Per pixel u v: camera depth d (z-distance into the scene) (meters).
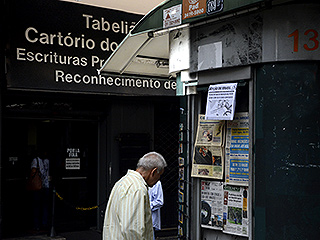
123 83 8.84
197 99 4.58
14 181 9.98
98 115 9.23
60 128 9.65
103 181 9.31
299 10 3.77
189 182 4.56
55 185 9.45
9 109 8.47
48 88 8.20
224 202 4.28
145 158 3.71
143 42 5.27
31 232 9.20
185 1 4.26
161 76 6.48
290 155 3.80
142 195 3.42
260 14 3.89
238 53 4.03
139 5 9.20
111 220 3.50
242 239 4.14
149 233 3.45
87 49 8.58
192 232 4.49
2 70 7.35
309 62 3.80
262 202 3.88
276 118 3.85
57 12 8.32
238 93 4.23
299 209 3.76
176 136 9.66
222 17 4.10
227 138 4.27
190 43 4.48
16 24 7.94
